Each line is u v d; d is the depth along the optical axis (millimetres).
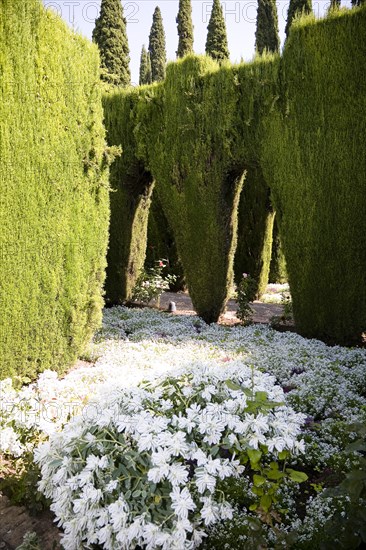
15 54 3797
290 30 6090
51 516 2455
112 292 8617
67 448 2168
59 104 4285
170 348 5441
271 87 6273
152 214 11055
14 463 2814
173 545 1820
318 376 4191
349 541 1838
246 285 7156
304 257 6070
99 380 3996
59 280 4383
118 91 8391
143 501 1915
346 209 5723
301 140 6012
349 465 2705
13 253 3902
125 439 2158
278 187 6297
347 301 5812
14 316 3943
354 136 5633
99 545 2080
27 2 3873
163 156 7598
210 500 1954
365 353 5289
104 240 5086
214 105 6910
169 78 7422
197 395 2389
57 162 4281
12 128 3818
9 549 2221
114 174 8391
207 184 7137
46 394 3273
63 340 4512
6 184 3805
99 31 14625
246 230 10773
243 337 6047
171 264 11203
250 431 2154
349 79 5613
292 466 2881
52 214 4246
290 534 1906
